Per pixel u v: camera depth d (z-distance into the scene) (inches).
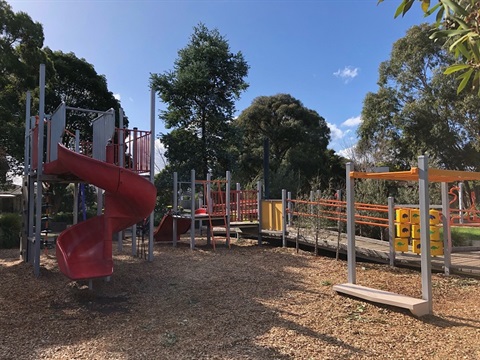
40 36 717.9
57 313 189.0
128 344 145.5
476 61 85.4
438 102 1079.0
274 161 1337.4
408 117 1135.6
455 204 623.8
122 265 307.6
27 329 164.7
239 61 795.4
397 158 1173.7
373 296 198.8
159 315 185.3
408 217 305.1
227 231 434.3
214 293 226.4
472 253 333.4
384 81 1239.5
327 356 134.6
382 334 157.5
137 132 333.4
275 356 134.1
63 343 147.5
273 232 441.4
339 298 211.8
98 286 240.4
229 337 152.7
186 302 207.9
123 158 327.0
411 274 276.4
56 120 261.6
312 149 1461.6
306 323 171.0
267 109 1464.1
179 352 136.9
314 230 387.2
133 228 355.9
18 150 690.8
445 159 1112.8
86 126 979.9
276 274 279.0
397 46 1205.7
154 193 242.1
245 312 187.9
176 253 377.7
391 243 303.1
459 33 80.0
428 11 94.7
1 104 668.1
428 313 183.9
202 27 797.2
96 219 265.0
